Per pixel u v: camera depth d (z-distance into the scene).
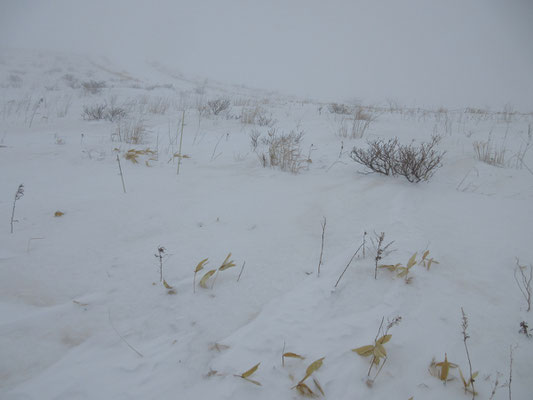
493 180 3.35
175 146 4.57
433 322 1.36
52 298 1.44
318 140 5.16
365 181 3.21
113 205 2.43
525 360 1.18
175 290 1.53
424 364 1.16
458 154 4.32
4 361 1.12
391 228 2.21
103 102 9.59
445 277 1.67
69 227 2.06
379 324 1.34
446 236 2.10
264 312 1.40
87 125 5.98
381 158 3.36
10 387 1.03
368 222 2.31
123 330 1.29
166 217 2.29
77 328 1.29
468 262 1.81
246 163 3.82
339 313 1.40
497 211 2.52
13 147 3.92
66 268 1.65
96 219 2.19
